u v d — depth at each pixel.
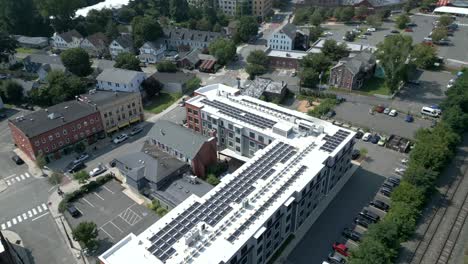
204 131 107.50
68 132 104.56
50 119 104.06
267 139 90.75
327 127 91.62
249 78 153.25
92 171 96.19
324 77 150.00
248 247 60.66
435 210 81.75
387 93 135.88
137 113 121.00
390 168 96.19
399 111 123.88
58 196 89.50
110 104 112.12
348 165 93.56
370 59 147.12
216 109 103.50
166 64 150.25
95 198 87.94
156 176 84.12
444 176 92.44
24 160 103.94
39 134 98.19
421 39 190.12
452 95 113.12
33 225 80.81
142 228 79.00
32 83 139.00
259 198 68.12
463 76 127.00
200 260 55.91
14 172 98.94
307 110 126.88
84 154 105.19
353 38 196.00
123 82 135.25
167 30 190.62
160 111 130.12
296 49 181.62
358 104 129.75
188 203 67.94
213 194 69.88
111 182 93.12
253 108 103.25
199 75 159.38
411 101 130.12
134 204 85.75
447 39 188.12
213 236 60.00
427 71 153.25
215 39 180.75
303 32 184.00
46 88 134.62
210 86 116.88
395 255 66.38
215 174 94.06
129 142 111.56
